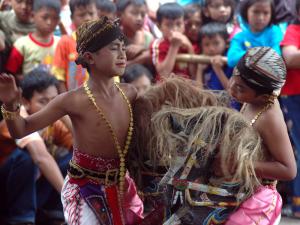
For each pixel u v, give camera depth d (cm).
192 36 1466
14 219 1165
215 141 703
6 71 1345
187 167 716
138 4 1432
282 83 779
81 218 793
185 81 817
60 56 1300
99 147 791
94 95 786
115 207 802
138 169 800
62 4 1508
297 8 1277
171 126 738
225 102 816
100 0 1356
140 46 1422
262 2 1299
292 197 1267
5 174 1165
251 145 702
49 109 783
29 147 1126
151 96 805
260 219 742
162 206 781
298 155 1267
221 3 1431
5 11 1452
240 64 780
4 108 768
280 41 1318
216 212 718
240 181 710
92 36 767
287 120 1288
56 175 1116
